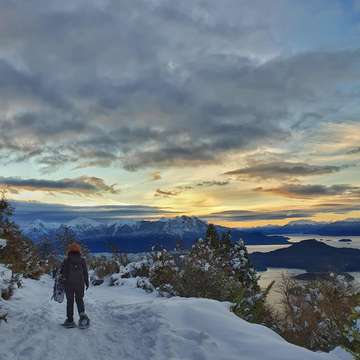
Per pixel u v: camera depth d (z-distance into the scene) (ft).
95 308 35.29
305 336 44.37
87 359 22.53
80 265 29.84
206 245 58.49
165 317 27.78
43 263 74.69
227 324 26.35
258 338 24.09
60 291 29.07
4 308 32.91
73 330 27.73
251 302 44.32
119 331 27.37
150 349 23.35
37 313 31.78
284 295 50.01
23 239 59.67
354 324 24.91
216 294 45.60
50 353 22.97
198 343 23.34
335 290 45.55
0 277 39.58
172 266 58.95
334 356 22.82
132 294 54.34
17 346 23.95
